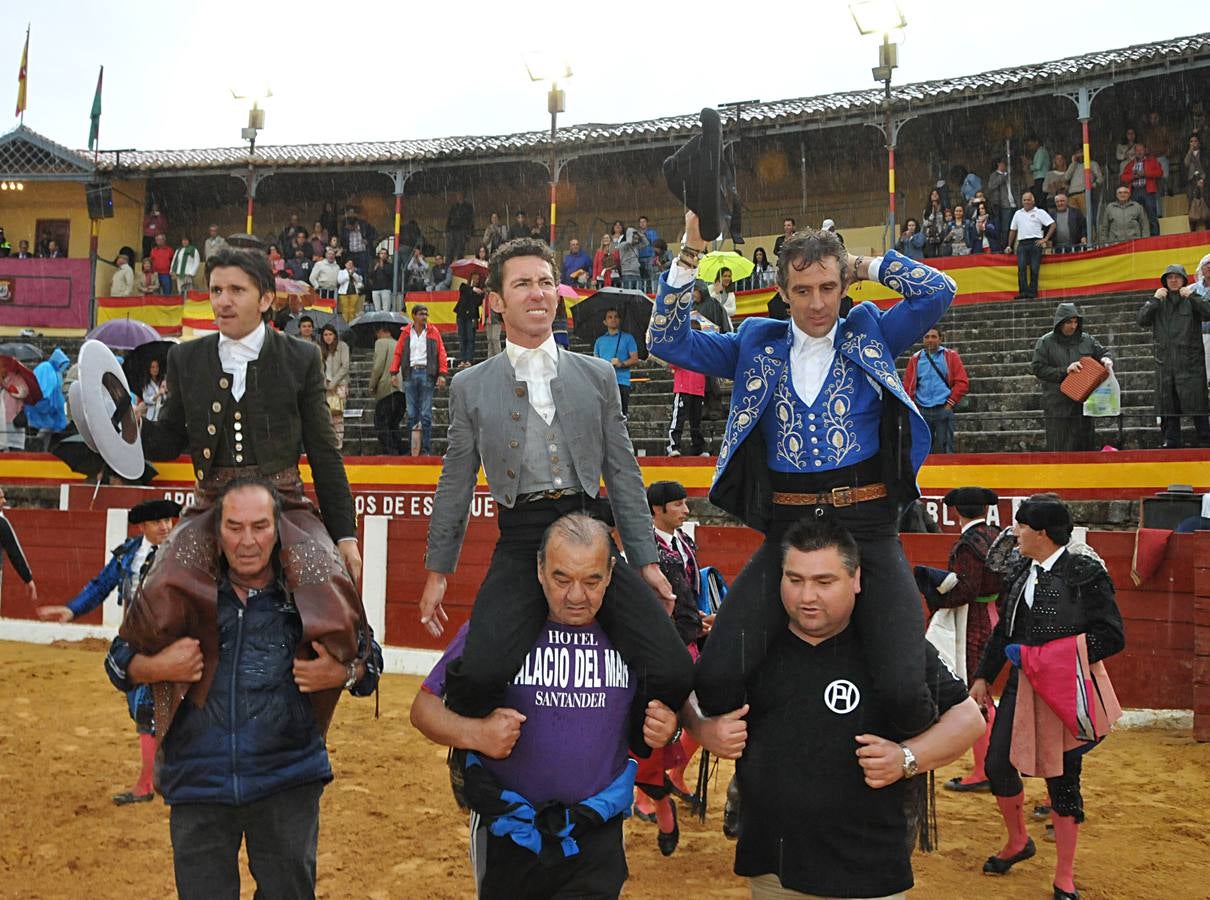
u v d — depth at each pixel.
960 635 6.09
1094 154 19.30
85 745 6.80
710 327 12.13
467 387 3.20
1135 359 13.15
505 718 2.82
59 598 11.22
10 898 4.25
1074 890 4.25
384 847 4.91
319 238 21.70
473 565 9.50
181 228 25.02
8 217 24.50
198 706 2.98
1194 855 4.75
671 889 4.39
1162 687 7.31
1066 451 10.23
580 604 2.79
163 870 4.59
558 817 2.79
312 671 3.02
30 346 16.27
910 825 3.01
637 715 2.98
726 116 19.42
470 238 22.89
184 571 3.00
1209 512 8.18
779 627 3.00
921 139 20.33
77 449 12.73
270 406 3.42
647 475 10.99
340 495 3.54
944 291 3.08
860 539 3.05
